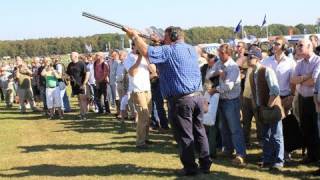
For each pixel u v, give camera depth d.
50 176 7.29
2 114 16.58
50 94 14.55
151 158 8.26
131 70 8.81
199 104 6.77
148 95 9.09
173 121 6.76
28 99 17.11
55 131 11.98
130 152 8.85
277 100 7.04
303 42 7.23
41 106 18.72
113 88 14.55
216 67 7.73
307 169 7.24
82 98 13.96
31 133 11.90
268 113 7.04
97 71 14.75
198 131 6.96
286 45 8.87
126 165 7.80
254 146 8.94
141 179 6.90
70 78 14.02
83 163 8.12
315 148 7.49
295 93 7.58
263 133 7.30
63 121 13.88
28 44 76.31
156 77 10.70
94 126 12.46
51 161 8.39
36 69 18.67
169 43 6.77
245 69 8.89
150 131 11.02
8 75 19.89
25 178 7.22
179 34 6.72
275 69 7.86
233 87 7.48
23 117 15.50
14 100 21.09
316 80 6.68
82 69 13.88
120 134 11.01
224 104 7.61
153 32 7.06
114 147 9.42
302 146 7.58
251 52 7.27
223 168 7.34
